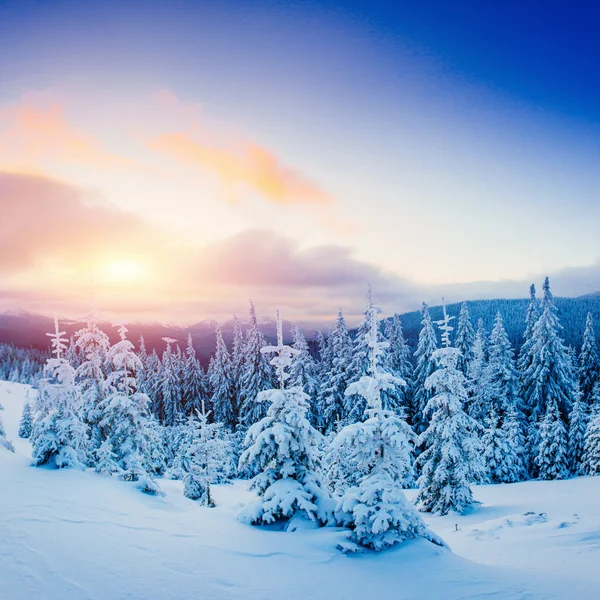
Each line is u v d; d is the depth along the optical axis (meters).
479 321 47.56
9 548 9.43
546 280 39.00
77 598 7.72
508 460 31.97
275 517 13.40
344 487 19.03
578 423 34.59
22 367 135.00
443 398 21.94
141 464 23.14
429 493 22.73
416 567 10.16
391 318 45.06
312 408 41.97
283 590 8.80
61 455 20.09
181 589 8.48
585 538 13.09
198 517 14.01
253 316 46.06
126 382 23.31
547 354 37.47
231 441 42.22
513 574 9.85
